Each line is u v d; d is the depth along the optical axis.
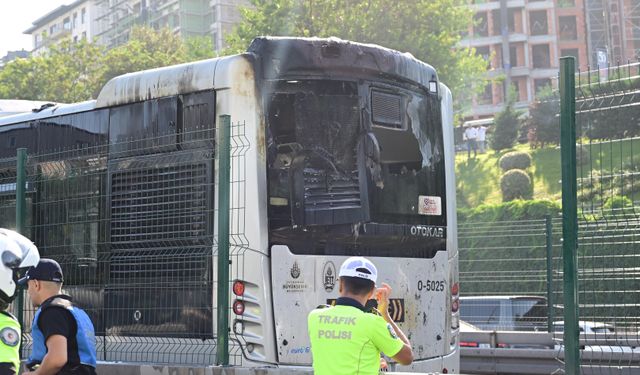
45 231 11.49
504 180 45.31
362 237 10.72
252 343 9.80
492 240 24.45
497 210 31.86
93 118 11.29
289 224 10.14
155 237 10.41
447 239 11.80
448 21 39.44
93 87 55.62
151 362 10.26
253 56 10.15
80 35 137.50
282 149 10.22
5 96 54.88
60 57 57.06
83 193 11.19
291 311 10.05
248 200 9.95
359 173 10.77
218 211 9.52
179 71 10.47
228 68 10.11
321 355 6.28
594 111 9.73
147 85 10.71
